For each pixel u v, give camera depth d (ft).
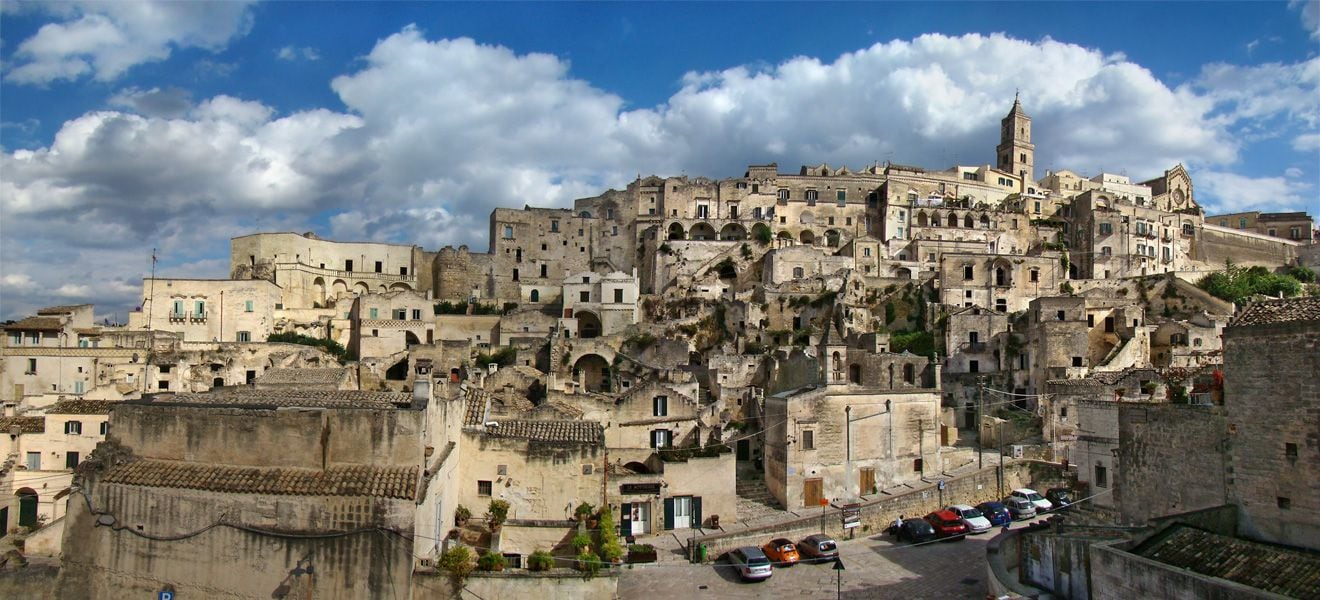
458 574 110.63
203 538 108.78
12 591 131.13
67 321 309.63
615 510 180.65
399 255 497.05
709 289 434.71
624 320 408.05
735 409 262.88
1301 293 426.92
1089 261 490.90
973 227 510.17
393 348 383.45
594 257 533.14
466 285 506.89
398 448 113.50
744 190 534.37
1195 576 94.68
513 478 152.56
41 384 291.99
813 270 439.22
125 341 319.06
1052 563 124.67
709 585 153.28
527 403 233.14
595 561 126.72
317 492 107.65
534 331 392.68
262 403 134.72
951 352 337.11
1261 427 112.47
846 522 188.44
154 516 110.63
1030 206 552.82
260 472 112.78
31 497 206.28
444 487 131.23
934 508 207.31
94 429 211.82
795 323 393.29
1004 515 193.26
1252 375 114.11
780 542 167.84
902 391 223.51
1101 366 312.29
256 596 106.93
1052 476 226.17
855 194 542.16
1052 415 245.24
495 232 522.06
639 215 536.01
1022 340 315.17
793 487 203.21
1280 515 109.50
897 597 146.92
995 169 611.88
